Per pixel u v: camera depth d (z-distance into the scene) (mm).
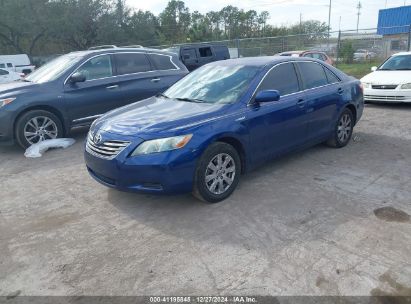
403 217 3799
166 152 3795
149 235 3668
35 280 3072
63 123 7051
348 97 6043
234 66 5172
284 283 2875
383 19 37312
